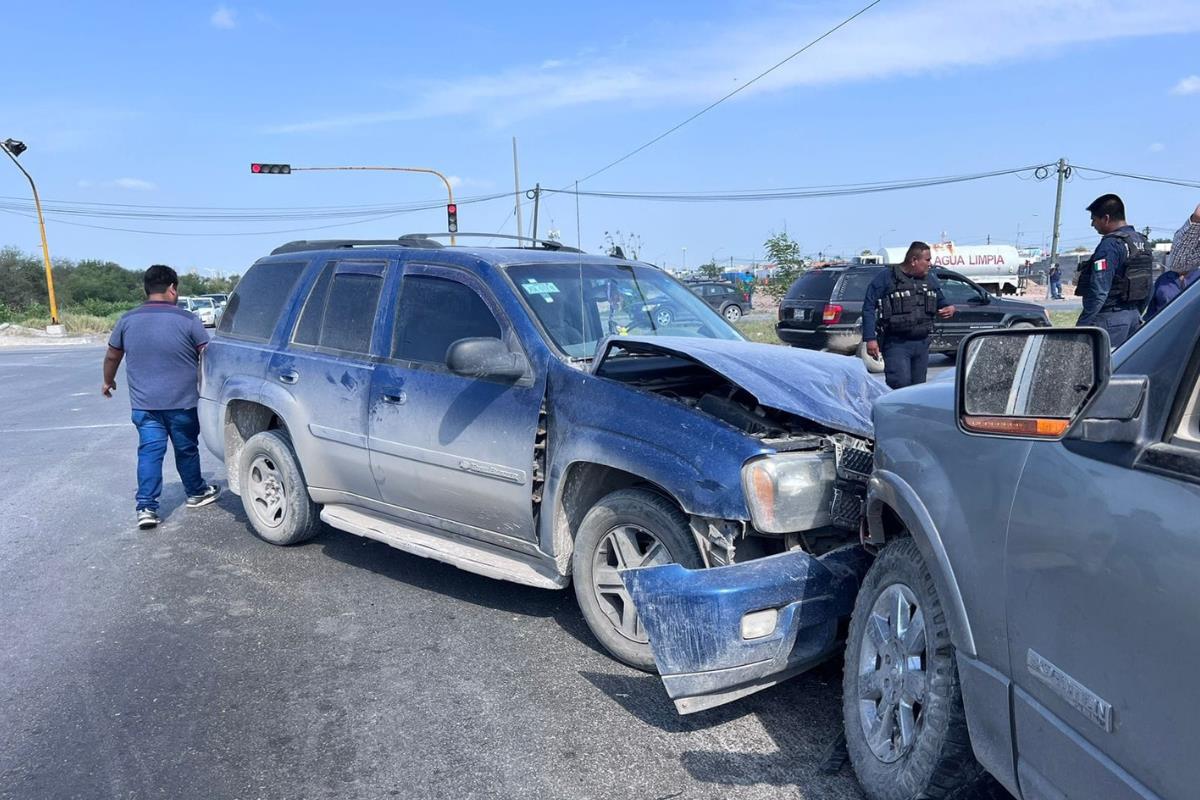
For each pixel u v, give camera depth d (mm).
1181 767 1721
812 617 3379
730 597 3225
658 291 5172
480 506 4500
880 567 3006
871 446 3748
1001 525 2332
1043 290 48156
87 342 38406
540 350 4297
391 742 3441
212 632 4555
